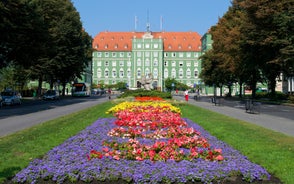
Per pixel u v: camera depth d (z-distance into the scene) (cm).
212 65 7775
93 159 947
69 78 7194
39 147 1199
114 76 15412
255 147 1209
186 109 3216
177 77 15388
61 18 6166
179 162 939
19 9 3841
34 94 7156
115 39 15712
